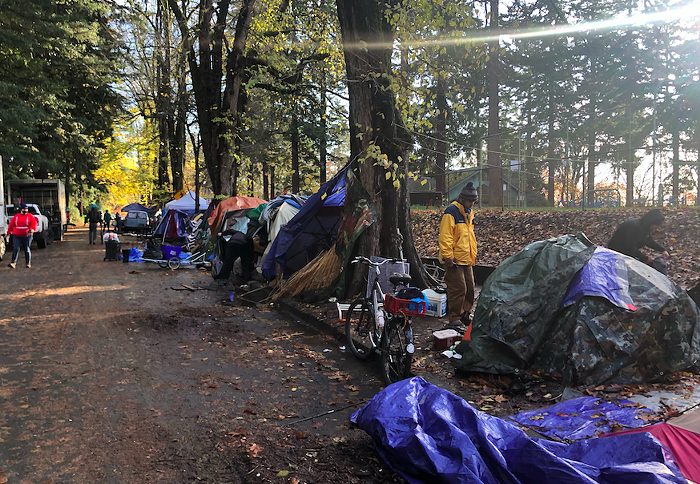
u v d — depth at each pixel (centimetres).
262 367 544
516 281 478
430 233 1517
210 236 1602
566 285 441
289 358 580
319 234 1087
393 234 818
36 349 594
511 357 446
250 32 1909
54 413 405
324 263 876
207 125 2031
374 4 803
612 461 268
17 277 1220
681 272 820
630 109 2861
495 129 2405
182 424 387
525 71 3256
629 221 588
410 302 453
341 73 1289
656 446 261
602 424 329
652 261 577
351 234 819
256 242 1280
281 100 2228
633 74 2844
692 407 347
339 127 1359
